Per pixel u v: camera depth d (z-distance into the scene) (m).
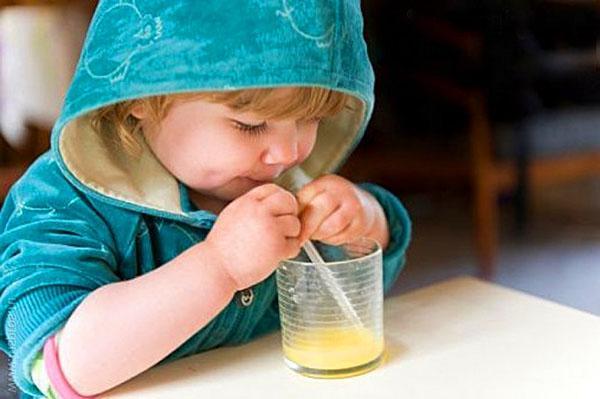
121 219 0.95
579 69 2.63
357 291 0.91
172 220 0.96
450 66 2.58
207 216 0.95
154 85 0.86
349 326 0.91
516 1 2.53
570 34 2.64
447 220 3.08
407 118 2.77
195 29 0.86
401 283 2.47
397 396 0.87
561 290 2.40
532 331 0.97
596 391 0.86
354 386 0.89
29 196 0.96
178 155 0.92
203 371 0.93
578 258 2.67
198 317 0.87
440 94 2.63
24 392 0.96
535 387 0.87
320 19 0.87
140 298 0.87
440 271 2.58
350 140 1.04
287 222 0.88
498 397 0.86
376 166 2.76
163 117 0.92
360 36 0.92
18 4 2.26
